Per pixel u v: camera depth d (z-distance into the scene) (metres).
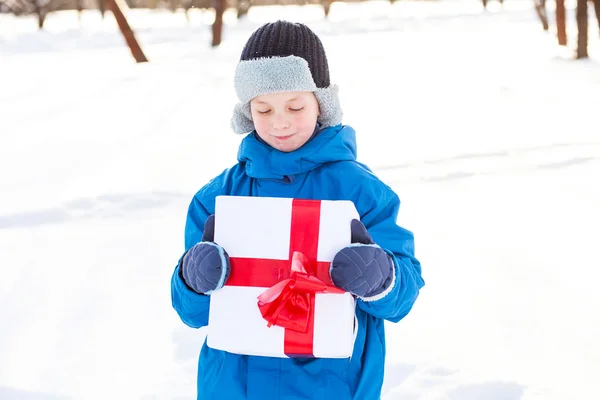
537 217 4.07
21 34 19.23
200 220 1.54
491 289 3.14
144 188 4.82
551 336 2.71
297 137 1.41
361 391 1.40
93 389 2.48
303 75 1.35
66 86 9.92
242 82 1.38
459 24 18.78
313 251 1.28
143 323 2.97
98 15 27.31
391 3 27.05
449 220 4.07
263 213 1.29
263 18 22.83
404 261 1.41
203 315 1.46
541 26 16.94
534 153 5.47
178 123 7.07
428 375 2.46
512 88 8.52
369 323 1.47
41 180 5.12
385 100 8.02
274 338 1.28
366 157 5.52
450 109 7.40
